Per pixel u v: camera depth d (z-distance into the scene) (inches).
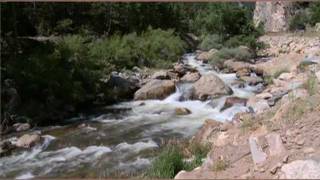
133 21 1116.5
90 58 622.2
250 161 180.5
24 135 382.6
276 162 169.9
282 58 815.1
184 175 175.9
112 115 490.6
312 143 182.9
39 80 492.7
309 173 155.6
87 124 450.3
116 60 741.9
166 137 387.5
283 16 1472.7
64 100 502.6
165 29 1218.6
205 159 222.8
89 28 1007.0
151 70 774.5
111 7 1051.9
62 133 412.8
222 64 812.6
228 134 247.3
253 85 629.0
